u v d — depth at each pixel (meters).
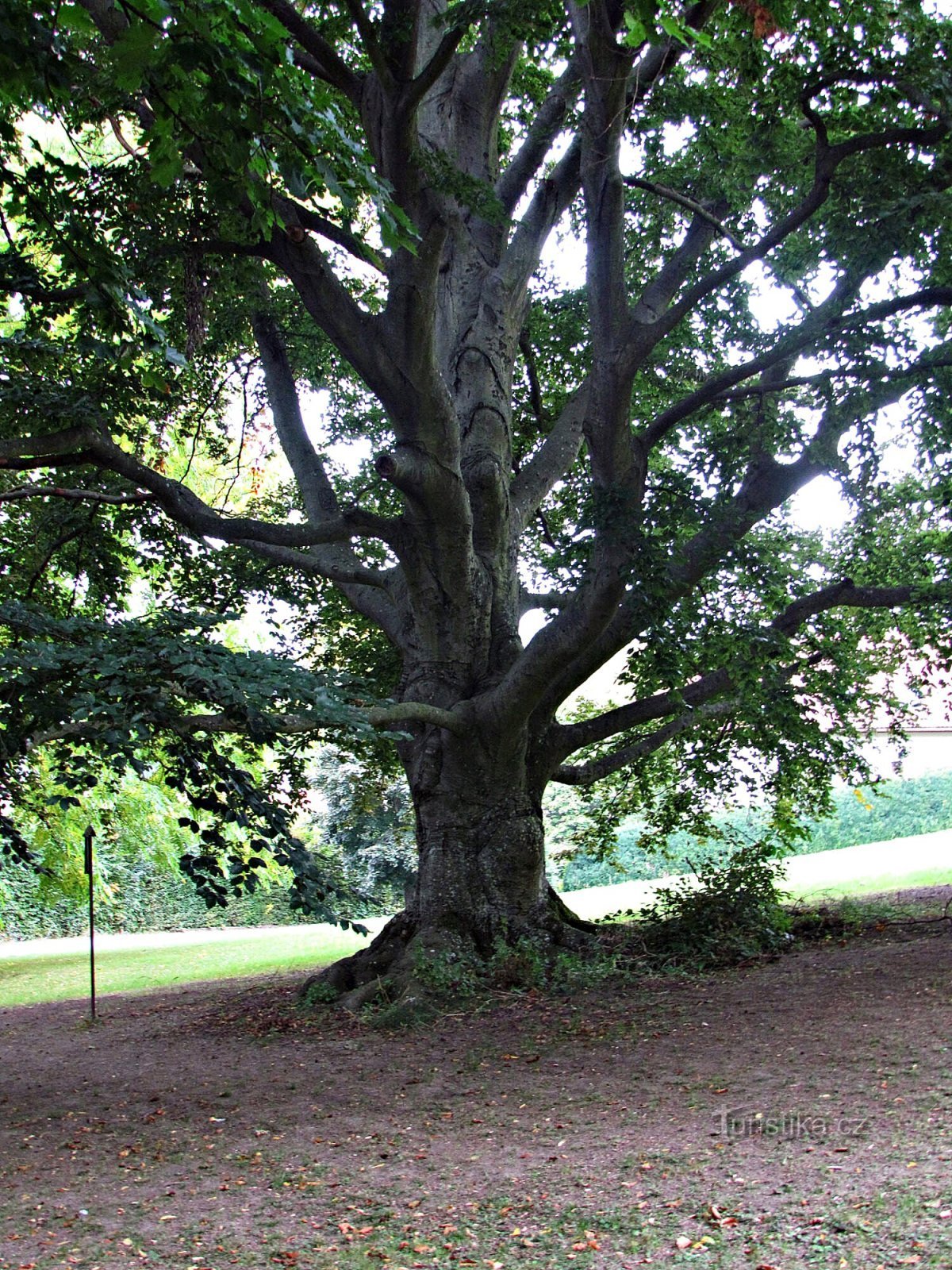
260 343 16.27
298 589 17.61
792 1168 5.54
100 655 8.57
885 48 11.55
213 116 6.86
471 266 15.41
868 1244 4.52
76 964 24.23
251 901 37.66
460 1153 6.62
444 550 13.45
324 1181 6.30
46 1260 5.33
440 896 13.77
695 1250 4.71
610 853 20.16
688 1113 6.88
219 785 8.59
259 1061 10.48
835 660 15.52
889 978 10.59
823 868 26.75
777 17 10.39
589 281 11.99
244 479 22.23
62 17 6.28
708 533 13.02
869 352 11.87
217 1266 5.14
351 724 9.36
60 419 12.22
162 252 12.28
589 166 11.52
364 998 12.80
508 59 15.04
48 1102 9.38
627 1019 10.41
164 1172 6.76
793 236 13.15
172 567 16.97
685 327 16.78
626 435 12.26
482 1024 11.17
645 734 18.78
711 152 13.69
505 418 15.10
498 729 13.62
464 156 15.25
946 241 12.36
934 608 13.20
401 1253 5.10
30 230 10.86
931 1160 5.36
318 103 6.88
